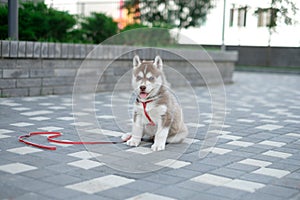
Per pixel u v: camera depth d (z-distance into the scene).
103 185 2.77
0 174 2.90
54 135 4.20
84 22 9.88
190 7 14.97
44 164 3.20
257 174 3.18
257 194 2.71
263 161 3.59
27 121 4.96
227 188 2.81
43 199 2.47
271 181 3.02
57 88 7.61
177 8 15.41
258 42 10.42
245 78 14.86
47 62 7.36
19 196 2.50
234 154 3.80
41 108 5.96
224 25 11.76
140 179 2.94
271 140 4.50
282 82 13.34
